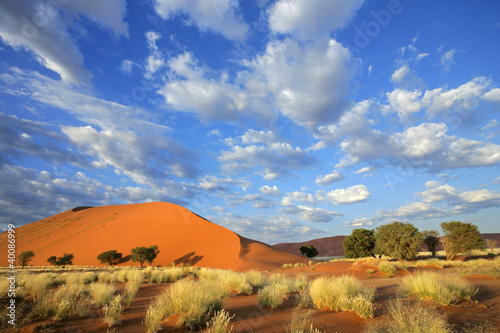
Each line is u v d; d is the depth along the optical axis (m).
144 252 56.81
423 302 8.16
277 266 48.47
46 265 64.12
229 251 60.03
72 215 117.56
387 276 19.64
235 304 9.24
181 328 6.08
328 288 8.54
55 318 6.76
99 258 61.59
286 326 6.25
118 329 6.14
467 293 8.62
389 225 37.31
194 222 79.88
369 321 6.36
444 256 47.47
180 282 7.73
